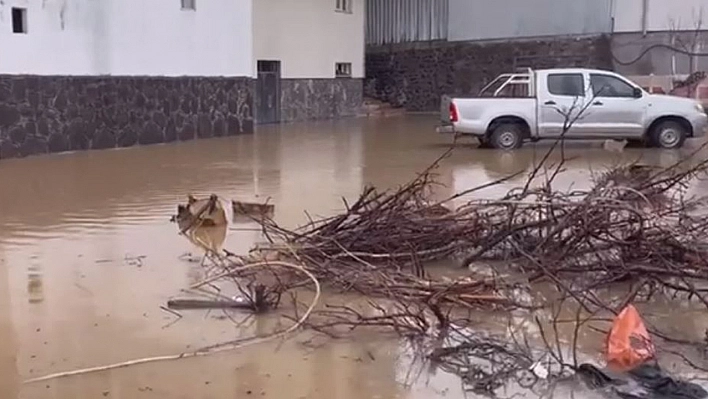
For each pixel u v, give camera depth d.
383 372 3.46
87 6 12.79
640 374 3.37
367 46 28.31
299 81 21.89
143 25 13.98
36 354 3.68
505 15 24.80
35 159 11.66
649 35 21.64
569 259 5.06
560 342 3.84
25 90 11.77
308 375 3.43
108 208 7.42
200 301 4.45
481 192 8.29
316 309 4.35
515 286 4.76
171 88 14.79
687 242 5.25
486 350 3.71
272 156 12.27
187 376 3.42
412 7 27.11
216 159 11.85
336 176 9.74
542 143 14.35
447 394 3.21
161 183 9.16
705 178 9.09
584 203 5.38
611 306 4.43
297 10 21.42
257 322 4.16
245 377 3.41
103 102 13.27
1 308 4.36
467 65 25.97
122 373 3.45
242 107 16.88
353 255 4.96
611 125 13.02
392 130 18.34
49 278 4.98
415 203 6.62
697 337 3.91
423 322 4.04
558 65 23.70
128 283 4.87
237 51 16.56
